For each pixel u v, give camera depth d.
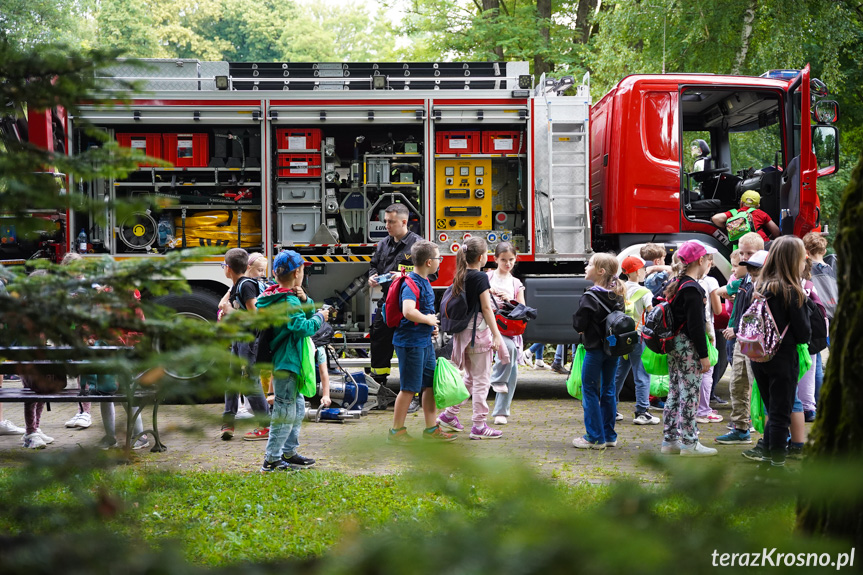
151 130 10.02
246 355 6.86
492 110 10.15
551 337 9.95
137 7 26.06
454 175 10.27
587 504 1.09
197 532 3.42
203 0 37.06
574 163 10.27
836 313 2.26
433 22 23.25
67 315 2.02
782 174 10.10
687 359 6.61
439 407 6.89
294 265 6.04
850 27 17.75
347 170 10.34
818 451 2.23
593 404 7.02
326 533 3.95
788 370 6.04
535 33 21.81
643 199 10.02
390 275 8.94
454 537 1.04
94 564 1.40
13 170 2.04
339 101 10.04
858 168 2.31
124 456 2.02
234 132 10.09
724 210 10.69
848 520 1.17
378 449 1.09
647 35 18.47
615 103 10.14
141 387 1.96
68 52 2.15
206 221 10.12
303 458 6.21
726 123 10.81
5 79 2.12
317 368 8.84
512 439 7.52
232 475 5.67
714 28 17.94
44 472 1.82
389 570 1.02
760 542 1.02
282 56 39.38
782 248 6.03
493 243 10.28
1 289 2.05
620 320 6.80
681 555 0.98
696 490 1.09
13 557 1.39
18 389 6.83
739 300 7.39
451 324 7.50
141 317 2.08
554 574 0.94
